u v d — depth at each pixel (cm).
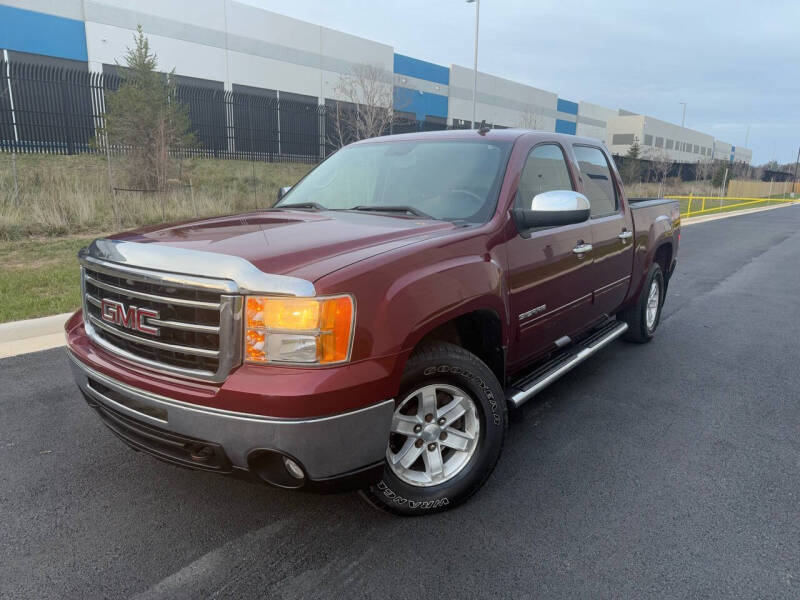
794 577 241
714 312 732
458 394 278
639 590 233
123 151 1641
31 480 309
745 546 262
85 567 242
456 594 229
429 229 287
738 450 358
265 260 227
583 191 415
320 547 257
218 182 1842
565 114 6028
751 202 4541
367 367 225
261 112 2473
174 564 244
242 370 218
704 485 315
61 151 2058
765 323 677
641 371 501
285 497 297
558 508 291
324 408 215
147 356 243
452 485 279
